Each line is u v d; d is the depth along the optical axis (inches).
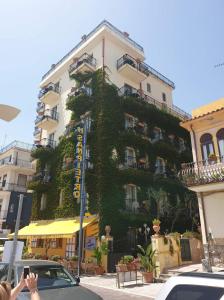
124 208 898.7
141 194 957.8
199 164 669.3
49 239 1022.4
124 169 935.7
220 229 593.3
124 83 1174.3
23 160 1561.3
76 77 1169.4
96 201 871.7
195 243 691.4
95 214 857.5
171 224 988.6
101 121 986.7
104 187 885.8
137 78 1208.2
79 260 698.8
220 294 108.0
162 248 599.8
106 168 917.8
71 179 987.9
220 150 644.7
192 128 713.0
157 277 566.3
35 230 987.9
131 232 882.8
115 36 1202.6
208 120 682.8
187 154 1221.7
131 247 858.8
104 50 1146.7
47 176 1131.3
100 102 1027.3
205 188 617.0
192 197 1103.0
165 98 1389.0
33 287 114.8
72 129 1072.2
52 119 1234.6
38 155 1194.6
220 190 615.5
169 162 1147.9
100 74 1091.3
